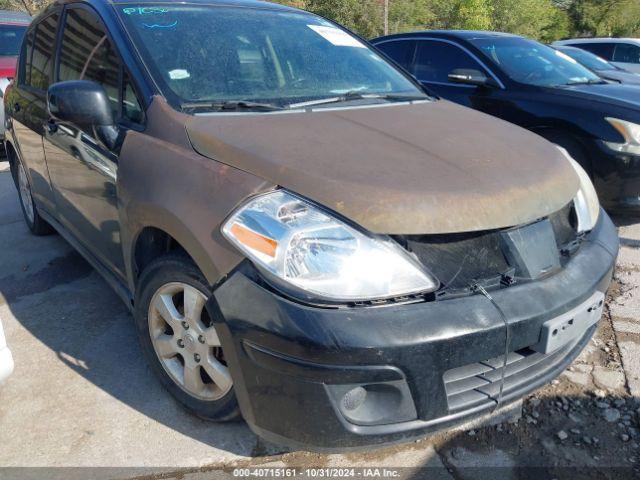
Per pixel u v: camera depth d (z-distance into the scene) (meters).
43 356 2.77
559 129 4.50
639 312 3.22
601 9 36.34
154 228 2.21
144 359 2.74
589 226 2.34
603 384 2.59
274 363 1.69
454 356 1.71
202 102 2.35
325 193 1.77
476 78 5.05
